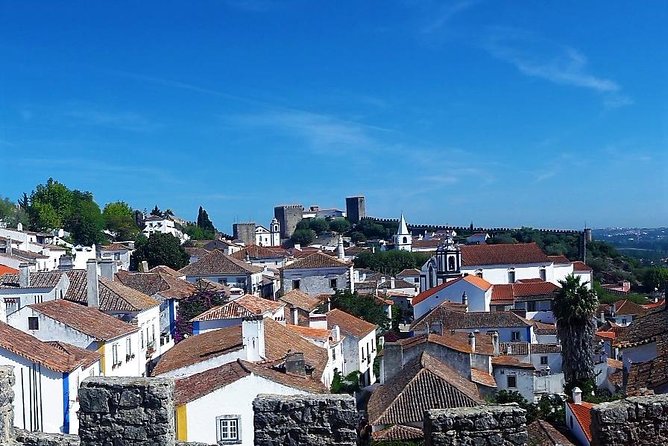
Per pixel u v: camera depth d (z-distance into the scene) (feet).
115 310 141.79
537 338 231.30
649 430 37.14
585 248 478.18
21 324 116.47
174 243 397.80
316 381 94.32
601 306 297.94
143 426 40.91
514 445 37.55
